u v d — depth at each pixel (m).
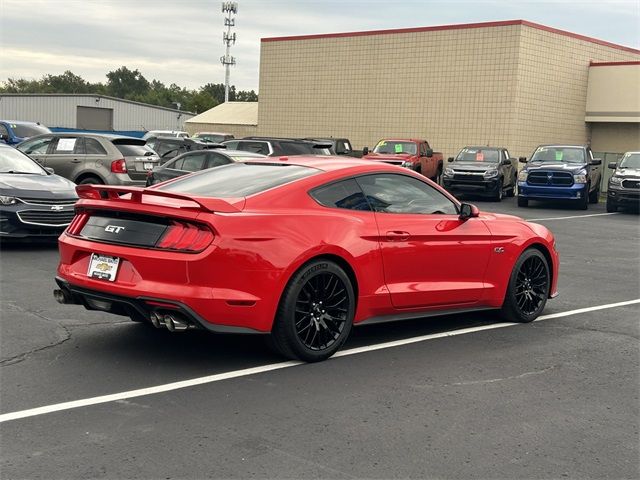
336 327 5.66
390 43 32.34
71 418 4.31
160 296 4.94
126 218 5.34
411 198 6.30
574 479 3.72
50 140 15.13
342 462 3.82
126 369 5.25
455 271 6.46
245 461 3.80
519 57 28.58
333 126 34.72
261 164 6.23
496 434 4.28
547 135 30.45
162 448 3.93
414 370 5.47
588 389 5.16
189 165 15.41
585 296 8.74
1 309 6.96
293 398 4.77
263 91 37.03
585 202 22.16
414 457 3.92
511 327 6.98
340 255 5.56
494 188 24.11
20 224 10.18
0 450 3.84
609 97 31.44
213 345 5.93
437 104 31.12
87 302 5.50
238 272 5.03
